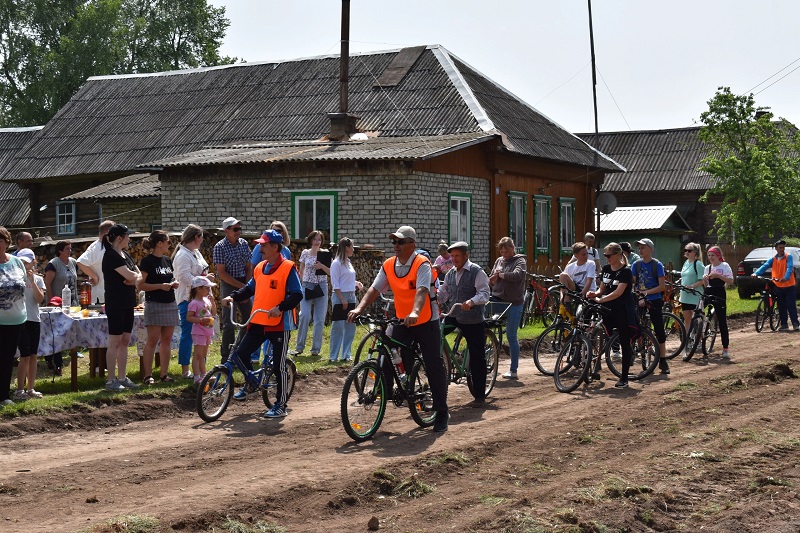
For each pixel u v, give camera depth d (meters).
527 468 8.48
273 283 10.62
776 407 11.48
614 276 13.20
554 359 15.55
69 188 34.78
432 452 8.93
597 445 9.43
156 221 27.86
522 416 10.91
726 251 40.44
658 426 10.33
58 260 14.12
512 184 26.56
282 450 9.08
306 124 29.38
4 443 9.26
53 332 11.38
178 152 31.41
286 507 7.21
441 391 10.02
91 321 11.89
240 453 8.94
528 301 20.94
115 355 11.45
